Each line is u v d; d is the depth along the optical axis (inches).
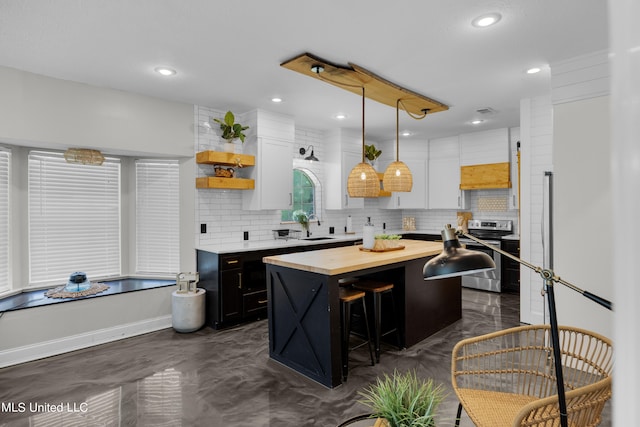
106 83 138.0
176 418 90.7
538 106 154.1
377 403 56.1
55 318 131.4
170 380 110.3
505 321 161.6
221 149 176.4
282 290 120.3
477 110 175.3
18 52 111.3
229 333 151.2
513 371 74.2
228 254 156.3
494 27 97.6
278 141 181.9
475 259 57.2
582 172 114.7
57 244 148.6
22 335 124.7
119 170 163.9
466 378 105.7
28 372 115.9
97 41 104.5
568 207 117.3
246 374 114.1
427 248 148.7
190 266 166.6
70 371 116.5
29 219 141.9
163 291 157.6
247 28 97.6
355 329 146.9
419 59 116.9
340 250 144.5
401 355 127.3
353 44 106.9
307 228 209.5
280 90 147.8
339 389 104.4
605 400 54.6
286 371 116.0
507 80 135.6
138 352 131.6
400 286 132.0
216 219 175.5
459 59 117.3
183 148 163.8
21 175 140.1
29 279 142.5
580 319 115.0
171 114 160.2
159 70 125.9
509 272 208.5
